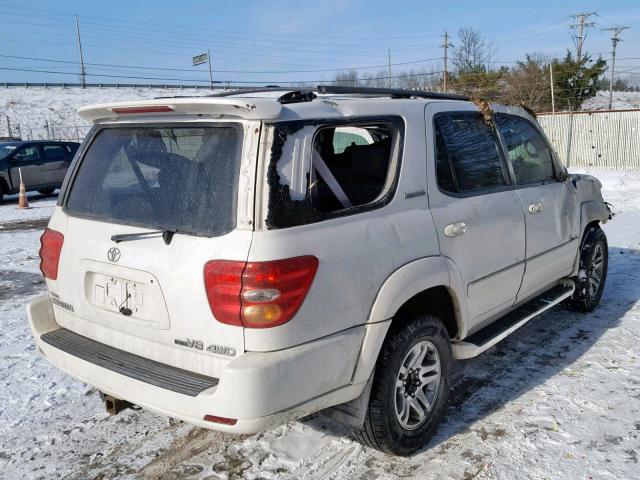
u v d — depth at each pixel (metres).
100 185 3.20
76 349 3.09
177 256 2.70
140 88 80.00
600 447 3.36
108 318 3.01
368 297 2.91
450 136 3.70
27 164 16.94
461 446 3.42
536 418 3.70
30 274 7.98
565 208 4.86
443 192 3.51
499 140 4.17
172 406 2.63
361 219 2.96
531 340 4.97
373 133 3.94
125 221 2.98
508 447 3.39
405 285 3.06
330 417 3.11
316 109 2.90
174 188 2.84
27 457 3.43
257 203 2.57
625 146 23.77
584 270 5.34
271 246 2.54
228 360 2.60
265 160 2.61
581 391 4.03
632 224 10.26
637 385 4.10
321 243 2.71
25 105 63.31
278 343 2.56
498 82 44.00
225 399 2.50
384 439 3.14
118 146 3.18
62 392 4.24
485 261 3.75
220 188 2.68
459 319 3.58
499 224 3.87
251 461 3.33
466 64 52.56
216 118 2.76
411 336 3.18
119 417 3.88
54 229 3.34
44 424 3.80
